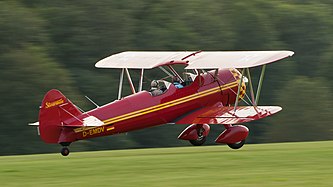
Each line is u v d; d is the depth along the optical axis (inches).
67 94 4099.4
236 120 1988.2
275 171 1544.0
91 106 4360.2
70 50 4503.0
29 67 4060.0
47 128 1819.6
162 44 4702.3
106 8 4584.2
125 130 1952.5
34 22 4367.6
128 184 1421.0
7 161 1797.5
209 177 1482.5
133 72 4468.5
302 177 1465.3
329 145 2037.4
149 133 4360.2
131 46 4667.8
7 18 4296.3
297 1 5816.9
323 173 1510.8
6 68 4062.5
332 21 5605.3
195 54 2082.9
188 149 2063.2
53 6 4611.2
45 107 1813.5
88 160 1752.0
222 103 2126.0
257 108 2041.1
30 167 1638.8
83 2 4576.8
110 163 1689.2
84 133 1873.8
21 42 4323.3
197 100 2070.6
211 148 2081.7
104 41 4562.0
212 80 2112.5
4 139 3966.5
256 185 1389.0
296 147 1979.6
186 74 2079.2
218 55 2033.7
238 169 1578.5
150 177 1496.1
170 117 2027.6
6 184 1441.9
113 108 1923.0
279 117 4822.8
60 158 1839.3
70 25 4544.8
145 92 1991.9
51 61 4306.1
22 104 4005.9
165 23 4805.6
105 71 4475.9
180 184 1412.4
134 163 1684.3
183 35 4746.6
